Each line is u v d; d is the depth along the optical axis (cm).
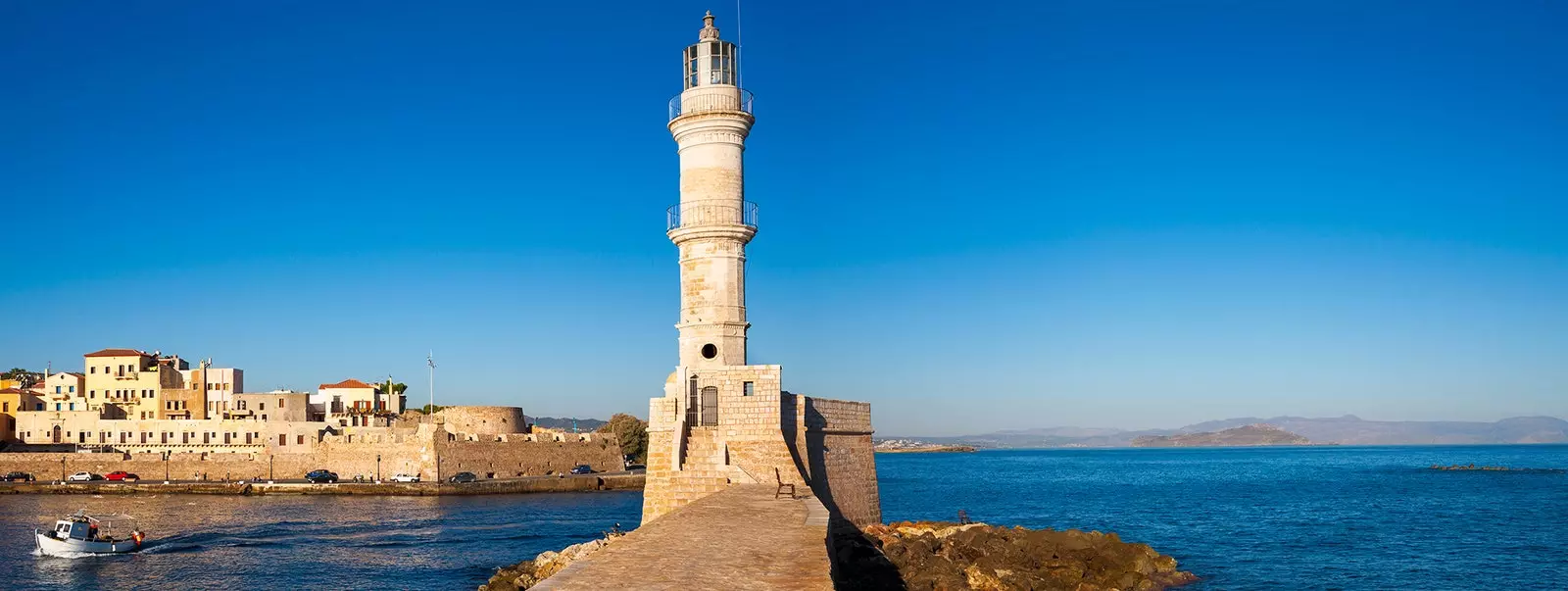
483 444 14975
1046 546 5909
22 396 17738
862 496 6003
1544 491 15900
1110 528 10312
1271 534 9631
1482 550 8394
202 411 17600
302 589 6875
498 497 13425
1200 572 7081
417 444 14538
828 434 5578
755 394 4931
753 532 3297
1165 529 10181
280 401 16850
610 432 17412
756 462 4869
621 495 13775
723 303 5656
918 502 14588
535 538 9125
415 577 7225
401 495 13662
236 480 14962
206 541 8975
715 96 5747
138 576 7362
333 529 9762
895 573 4909
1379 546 8675
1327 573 7144
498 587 5881
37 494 14012
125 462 15212
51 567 7706
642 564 2747
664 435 5000
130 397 17650
